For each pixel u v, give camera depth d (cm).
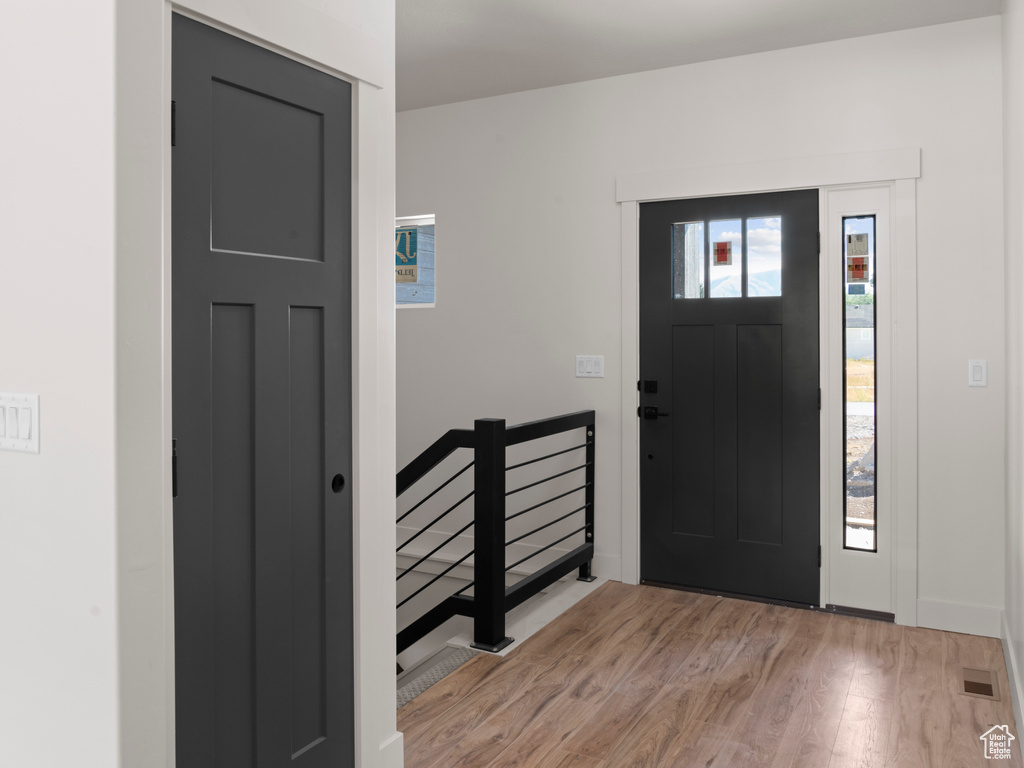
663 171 391
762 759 234
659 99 392
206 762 173
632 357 404
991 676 291
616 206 406
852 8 319
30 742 164
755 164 370
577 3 314
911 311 342
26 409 159
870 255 355
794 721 257
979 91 329
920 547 343
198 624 170
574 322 419
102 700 153
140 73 150
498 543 322
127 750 152
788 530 374
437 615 334
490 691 280
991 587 331
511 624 348
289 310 190
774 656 310
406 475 338
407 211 465
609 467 412
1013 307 289
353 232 206
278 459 188
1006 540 317
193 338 166
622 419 407
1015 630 277
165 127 156
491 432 316
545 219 425
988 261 328
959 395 335
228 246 174
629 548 406
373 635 215
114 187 146
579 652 315
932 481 340
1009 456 307
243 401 179
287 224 188
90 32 148
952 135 334
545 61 379
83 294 151
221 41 169
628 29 340
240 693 180
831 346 362
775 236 372
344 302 205
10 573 164
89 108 148
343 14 202
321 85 196
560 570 375
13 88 158
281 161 186
